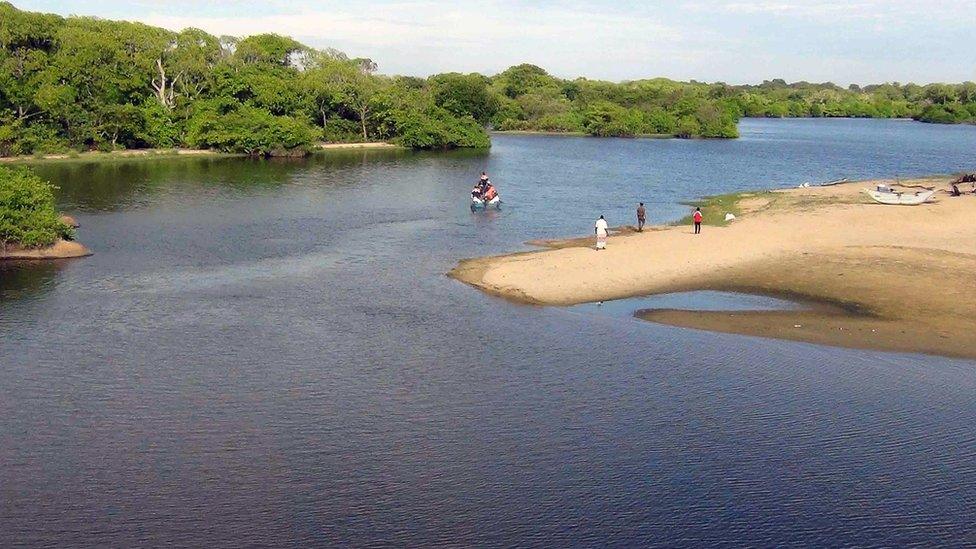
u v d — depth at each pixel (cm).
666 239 5744
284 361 3397
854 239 5734
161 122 12912
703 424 2855
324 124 15600
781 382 3222
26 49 12006
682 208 7731
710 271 4888
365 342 3641
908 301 4259
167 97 13550
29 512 2289
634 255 5228
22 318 3944
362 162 12344
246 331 3778
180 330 3781
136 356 3434
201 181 9500
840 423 2869
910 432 2803
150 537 2189
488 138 15750
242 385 3139
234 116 13050
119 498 2362
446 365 3372
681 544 2186
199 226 6550
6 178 5378
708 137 19625
